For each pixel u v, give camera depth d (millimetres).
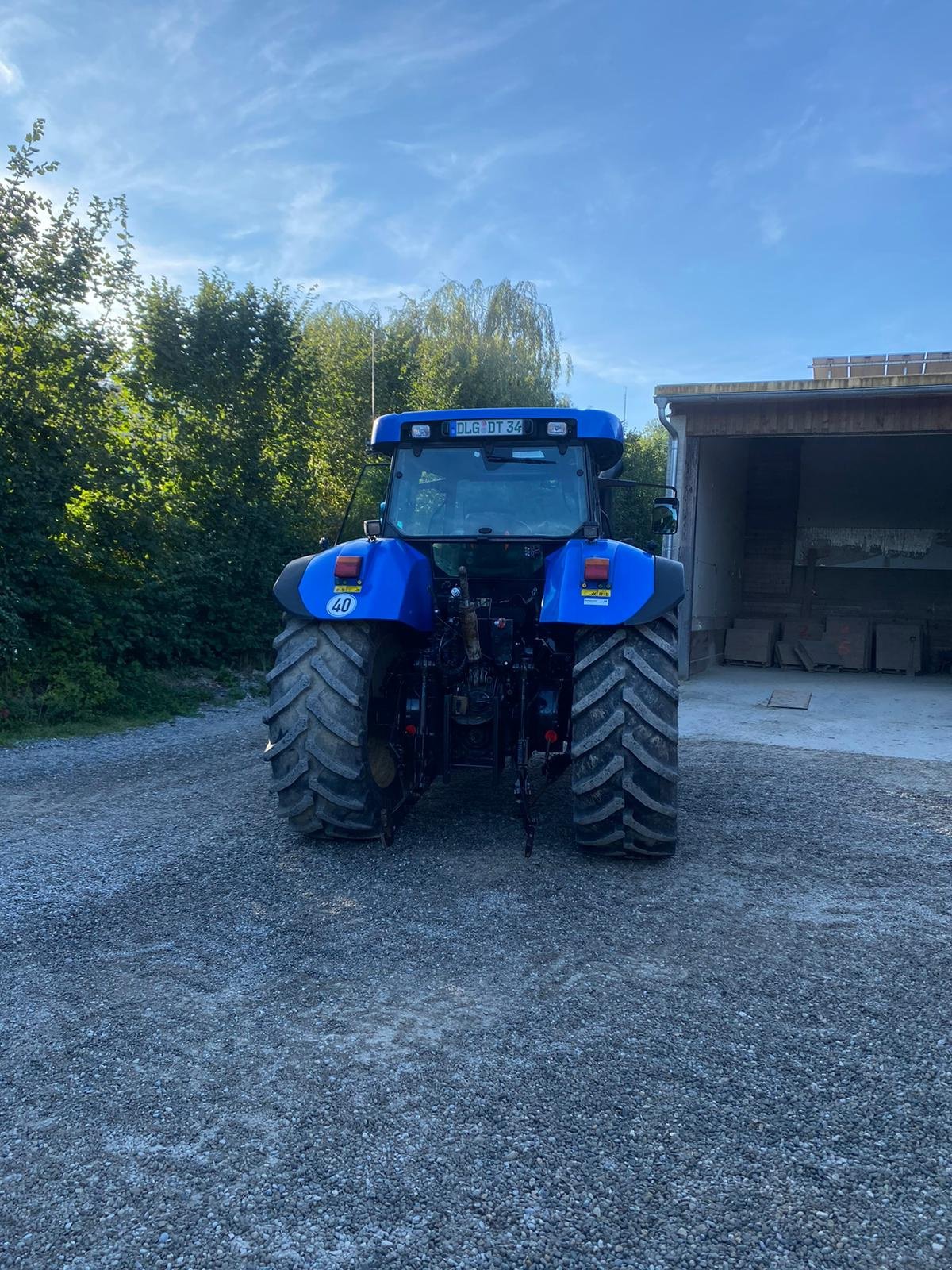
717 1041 2516
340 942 3172
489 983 2865
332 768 3988
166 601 9680
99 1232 1781
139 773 6020
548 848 4281
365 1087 2277
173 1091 2260
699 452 12180
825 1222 1809
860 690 11594
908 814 5113
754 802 5293
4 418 7984
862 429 10969
